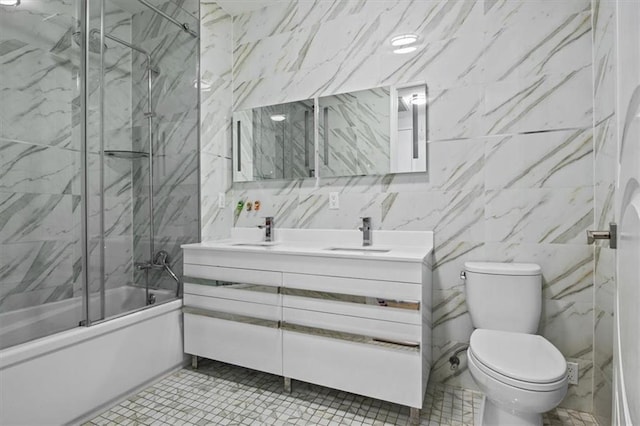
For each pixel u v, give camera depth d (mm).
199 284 2254
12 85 1621
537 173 1936
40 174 1712
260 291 2049
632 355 475
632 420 473
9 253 1600
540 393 1271
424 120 2146
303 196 2520
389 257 1717
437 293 2141
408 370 1681
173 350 2254
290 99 2566
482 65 2045
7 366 1441
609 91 1545
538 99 1932
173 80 2361
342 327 1823
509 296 1790
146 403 1895
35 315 1641
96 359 1791
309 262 1911
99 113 1950
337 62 2418
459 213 2096
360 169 2312
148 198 2197
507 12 1994
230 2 2611
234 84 2754
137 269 2105
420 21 2193
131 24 2129
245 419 1752
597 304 1771
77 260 1824
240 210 2734
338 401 1922
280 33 2605
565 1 1884
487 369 1399
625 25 526
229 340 2141
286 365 1970
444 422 1730
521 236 1967
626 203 542
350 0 2389
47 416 1570
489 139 2031
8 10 1602
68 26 1813
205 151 2541
